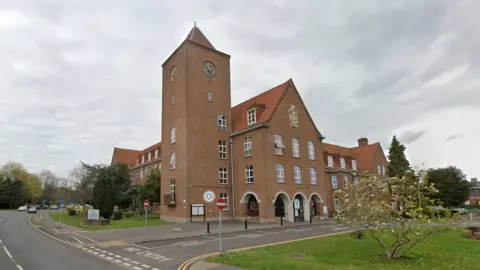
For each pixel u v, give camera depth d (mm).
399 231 14781
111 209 36562
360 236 20391
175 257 14766
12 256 15188
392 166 50938
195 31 39375
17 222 37031
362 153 57219
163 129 40031
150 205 46688
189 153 34531
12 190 81750
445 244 19828
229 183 37219
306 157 38375
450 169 57312
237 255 14398
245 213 35031
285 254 14844
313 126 40281
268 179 33312
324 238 20422
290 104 37844
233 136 38000
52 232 25547
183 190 33938
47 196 88562
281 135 35844
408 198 15148
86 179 45906
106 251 16672
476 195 94812
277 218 34594
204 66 38000
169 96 39406
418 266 13078
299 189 36438
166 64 40938
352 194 16391
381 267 12430
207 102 37344
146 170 61406
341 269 11734
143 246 18312
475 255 16594
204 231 24984
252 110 37281
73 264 13273
